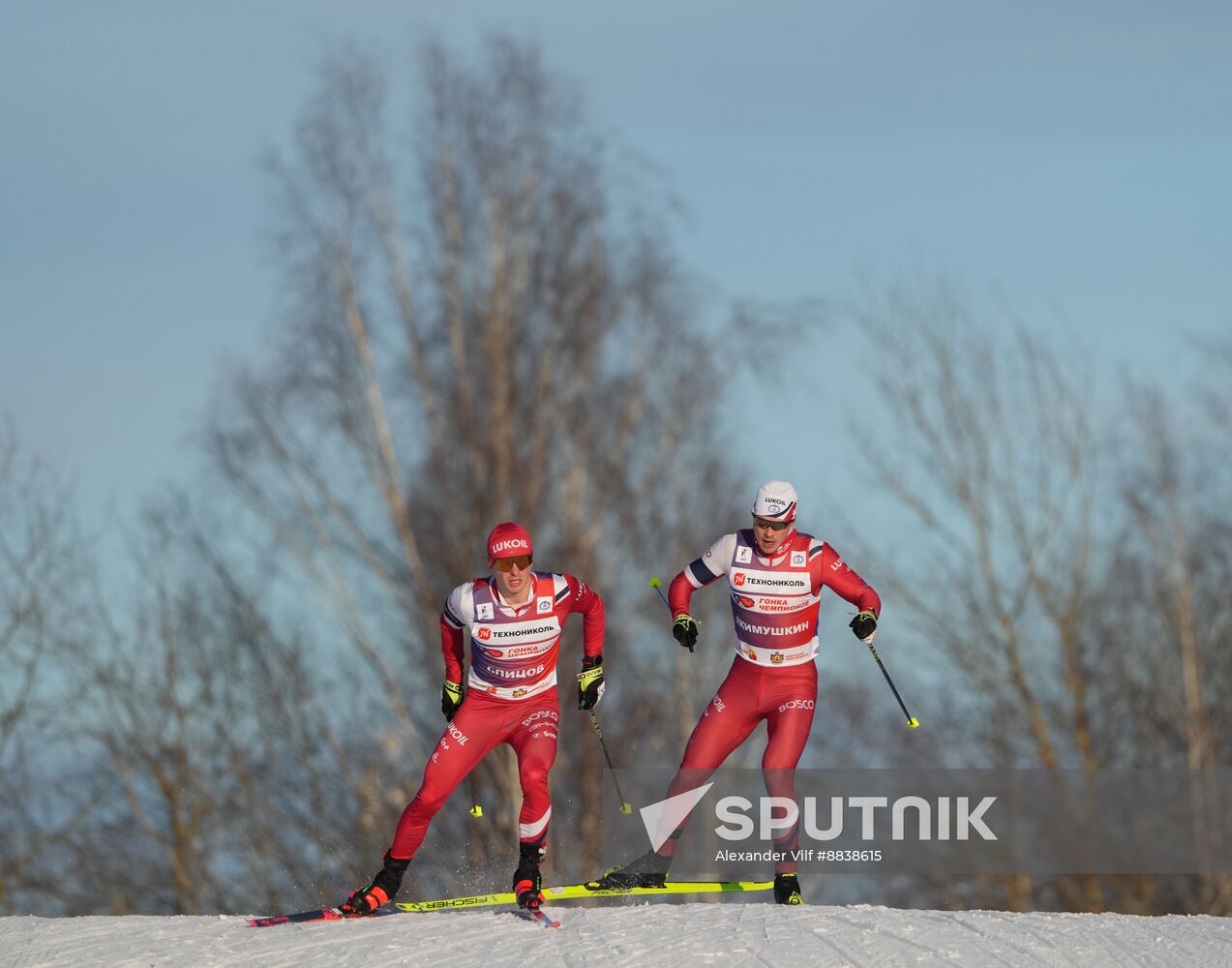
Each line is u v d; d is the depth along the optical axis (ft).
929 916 72.18
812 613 78.69
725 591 202.49
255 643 205.77
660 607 200.44
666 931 67.77
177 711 205.57
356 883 192.44
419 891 184.85
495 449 200.75
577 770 188.24
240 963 62.95
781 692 79.15
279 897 198.70
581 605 73.31
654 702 196.24
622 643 196.54
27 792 205.77
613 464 202.59
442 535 199.62
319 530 207.21
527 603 71.36
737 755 191.21
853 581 78.07
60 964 63.46
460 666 73.92
